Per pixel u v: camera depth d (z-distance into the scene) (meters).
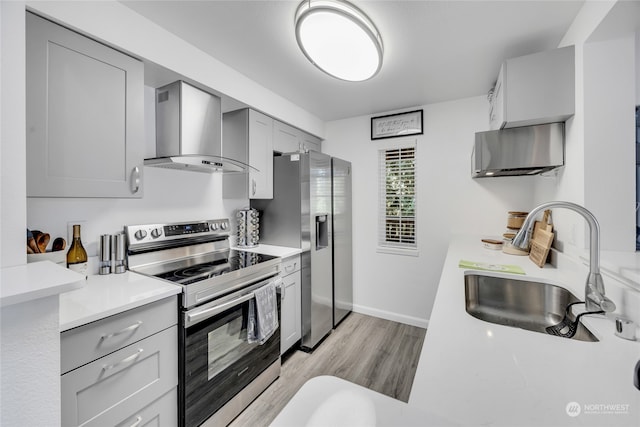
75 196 1.23
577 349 0.73
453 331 0.83
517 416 0.49
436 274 2.79
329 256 2.69
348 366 2.18
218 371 1.56
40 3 1.10
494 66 1.97
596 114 1.33
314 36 1.42
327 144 3.34
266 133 2.40
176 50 1.60
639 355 0.70
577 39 1.42
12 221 0.83
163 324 1.30
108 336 1.09
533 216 0.99
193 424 1.41
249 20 1.47
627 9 1.09
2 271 0.73
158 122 1.83
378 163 3.05
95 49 1.29
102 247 1.56
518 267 1.62
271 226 2.56
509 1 1.33
